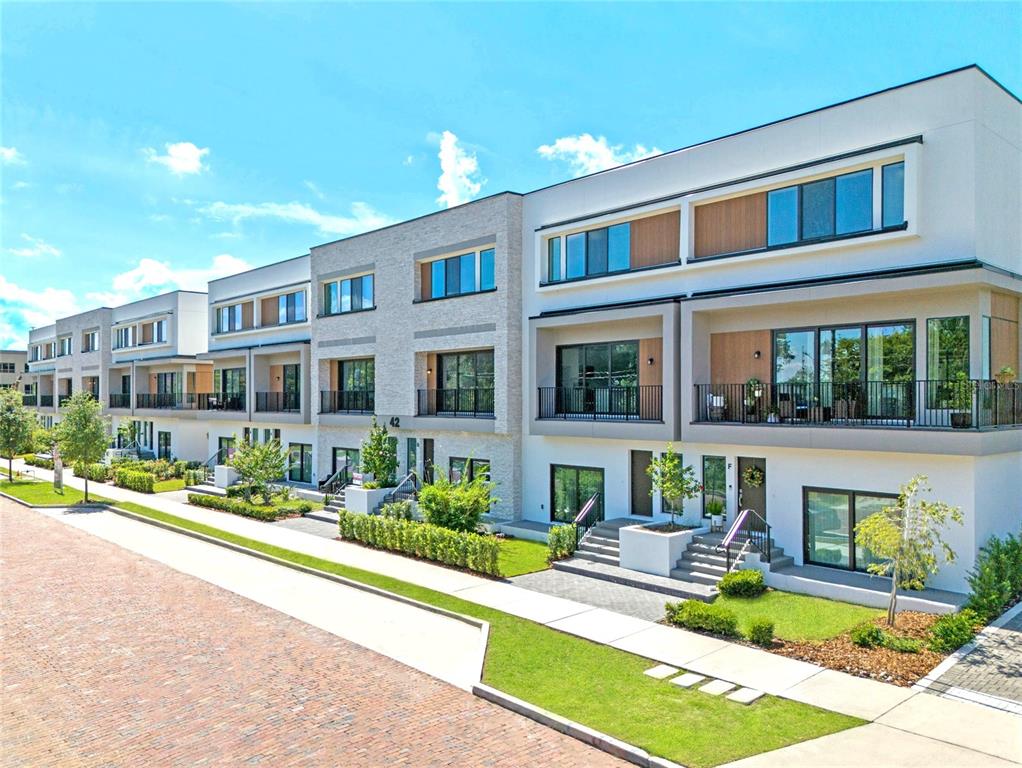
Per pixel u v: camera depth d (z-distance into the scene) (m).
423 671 11.16
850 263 15.13
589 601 14.48
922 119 14.23
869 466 14.62
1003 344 14.79
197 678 10.95
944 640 11.27
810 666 10.80
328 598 15.28
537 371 21.03
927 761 7.99
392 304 26.05
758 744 8.42
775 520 16.12
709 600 14.23
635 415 19.31
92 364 51.03
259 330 33.84
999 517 14.32
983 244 13.92
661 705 9.55
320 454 29.80
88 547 20.91
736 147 17.12
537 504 21.62
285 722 9.45
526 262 21.91
